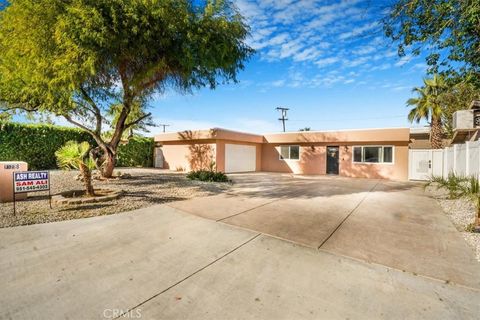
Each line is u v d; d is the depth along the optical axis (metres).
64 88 6.37
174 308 2.16
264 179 12.40
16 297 2.27
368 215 5.34
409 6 4.65
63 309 2.12
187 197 6.94
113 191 6.93
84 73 6.15
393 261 3.09
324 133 15.26
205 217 4.96
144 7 5.96
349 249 3.46
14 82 7.20
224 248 3.46
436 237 3.97
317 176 14.47
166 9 6.11
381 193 8.41
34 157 12.78
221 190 8.38
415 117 19.45
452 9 4.22
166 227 4.32
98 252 3.26
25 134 12.41
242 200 6.71
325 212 5.55
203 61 7.13
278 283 2.57
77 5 5.43
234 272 2.79
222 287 2.49
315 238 3.88
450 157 10.09
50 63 5.81
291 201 6.73
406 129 12.72
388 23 5.07
